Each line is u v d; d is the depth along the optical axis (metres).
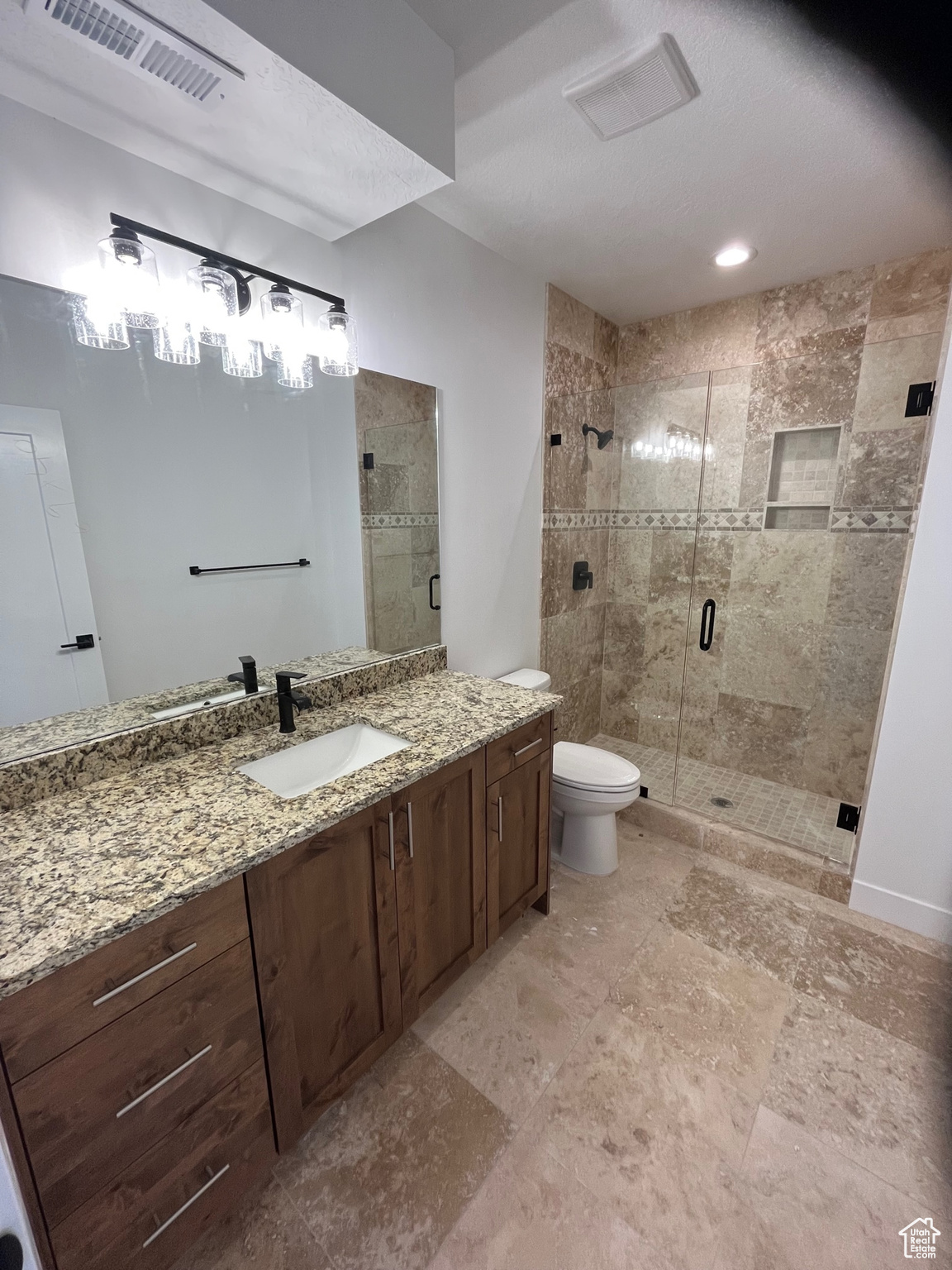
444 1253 1.04
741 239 2.01
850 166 1.58
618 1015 1.55
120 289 1.13
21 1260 0.65
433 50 1.16
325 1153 1.21
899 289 2.19
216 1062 0.96
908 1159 1.19
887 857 1.89
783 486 2.59
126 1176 0.86
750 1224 1.08
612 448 3.03
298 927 1.07
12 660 1.10
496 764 1.55
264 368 1.44
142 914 0.79
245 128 1.07
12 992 0.68
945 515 1.64
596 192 1.71
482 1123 1.27
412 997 1.39
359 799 1.11
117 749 1.24
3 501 1.06
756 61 1.19
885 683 1.81
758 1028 1.50
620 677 3.25
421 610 2.03
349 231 1.47
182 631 1.36
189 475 1.33
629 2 1.06
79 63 0.88
